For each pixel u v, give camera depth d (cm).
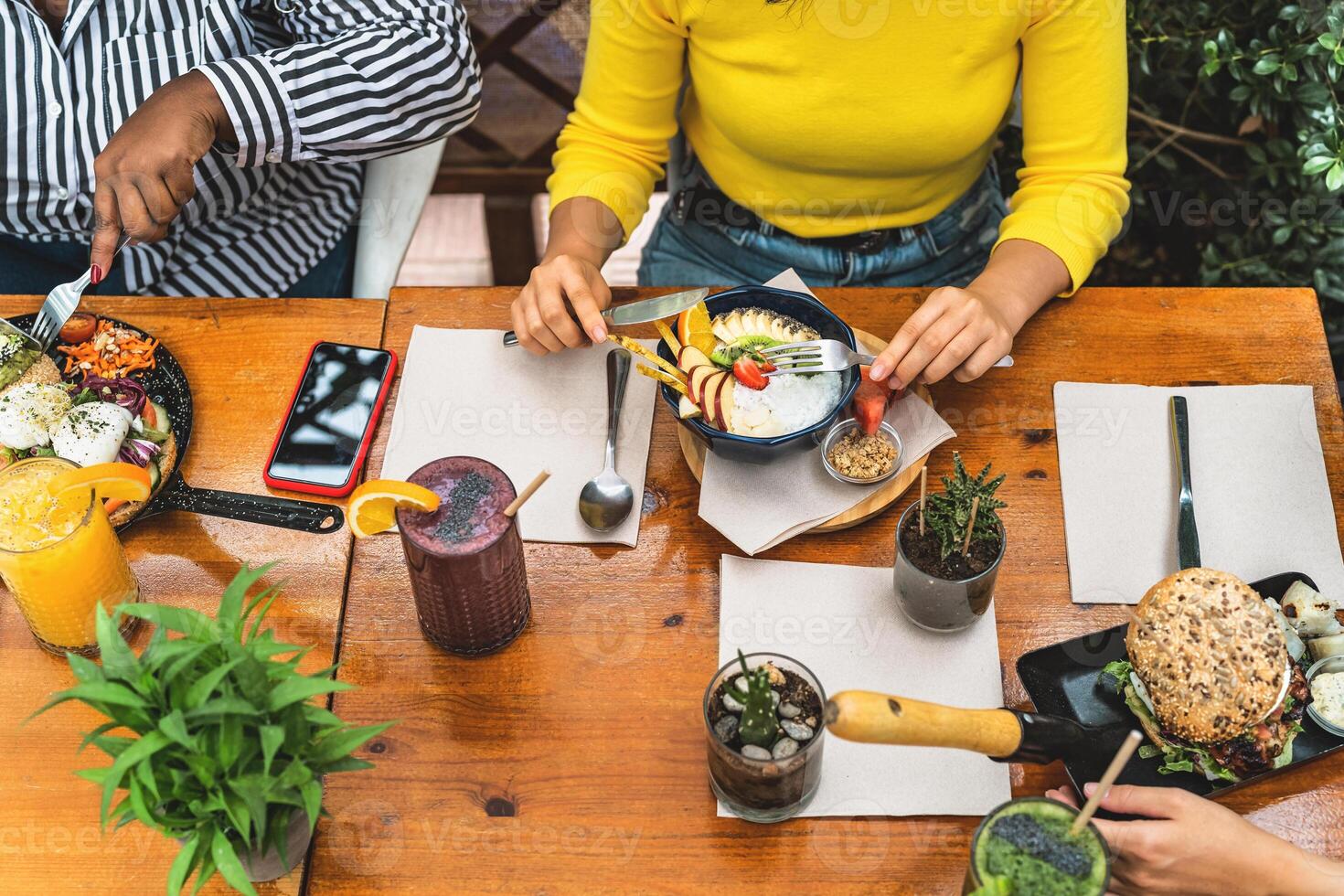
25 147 147
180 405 118
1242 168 188
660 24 138
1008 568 107
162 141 131
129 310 128
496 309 128
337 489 112
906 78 134
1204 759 92
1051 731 88
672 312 117
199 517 111
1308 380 119
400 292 129
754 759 84
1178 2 172
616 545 109
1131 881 87
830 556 108
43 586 94
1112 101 134
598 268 136
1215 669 87
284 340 125
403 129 153
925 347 111
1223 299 126
